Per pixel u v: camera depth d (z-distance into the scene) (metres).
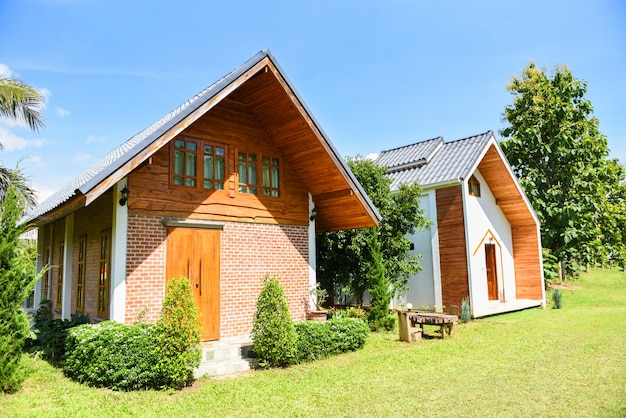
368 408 6.28
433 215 16.77
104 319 9.37
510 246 20.09
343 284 14.99
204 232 10.00
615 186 28.45
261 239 10.99
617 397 6.47
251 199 10.92
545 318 15.26
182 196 9.71
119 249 8.68
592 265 25.72
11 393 6.97
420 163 18.19
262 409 6.30
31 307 16.80
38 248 16.22
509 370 8.22
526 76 26.42
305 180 12.10
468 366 8.64
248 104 11.08
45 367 8.52
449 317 11.79
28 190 14.54
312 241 12.10
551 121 24.97
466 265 15.56
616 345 10.18
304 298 11.70
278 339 8.66
